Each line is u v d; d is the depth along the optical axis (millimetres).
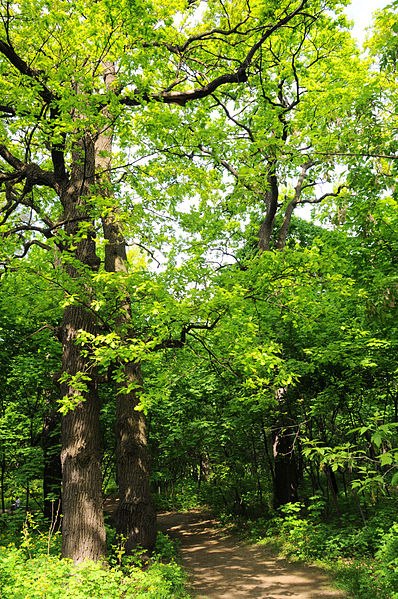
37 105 7867
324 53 12656
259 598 6883
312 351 9148
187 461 16625
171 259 10594
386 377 8758
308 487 14656
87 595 5230
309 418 10359
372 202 6914
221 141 8891
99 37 7148
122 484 9125
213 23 11047
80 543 6945
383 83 9891
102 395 12180
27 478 11414
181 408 12938
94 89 7938
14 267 7070
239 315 7707
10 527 10734
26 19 7430
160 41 8133
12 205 9234
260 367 7676
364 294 7258
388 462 2840
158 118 7449
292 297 7859
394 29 5141
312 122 10539
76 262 6738
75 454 7375
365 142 6684
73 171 9047
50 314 8523
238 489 14281
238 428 12641
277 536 10656
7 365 11422
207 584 7832
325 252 7422
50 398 12250
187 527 14414
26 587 4992
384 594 6066
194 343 9055
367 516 9953
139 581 6391
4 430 12906
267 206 14391
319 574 7758
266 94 12211
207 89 8422
